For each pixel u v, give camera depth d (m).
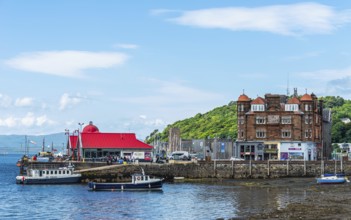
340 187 122.81
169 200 102.31
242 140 183.38
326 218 73.62
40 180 134.25
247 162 151.88
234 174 151.00
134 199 104.25
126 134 172.50
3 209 91.62
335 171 156.12
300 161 154.88
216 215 82.56
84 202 100.12
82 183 137.12
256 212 83.81
